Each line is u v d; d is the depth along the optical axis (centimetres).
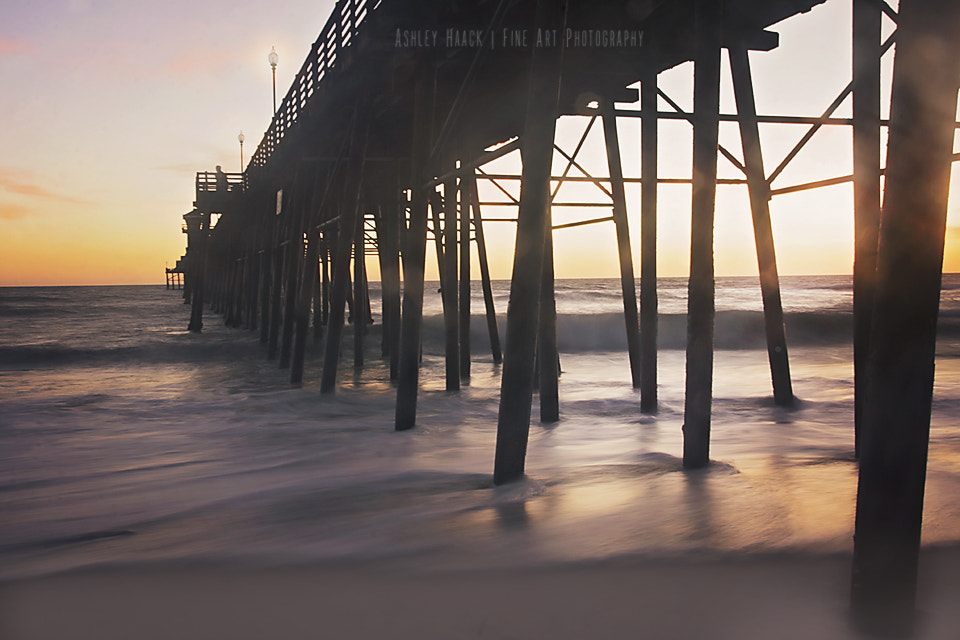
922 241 204
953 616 222
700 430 437
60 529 385
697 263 439
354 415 825
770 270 761
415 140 698
